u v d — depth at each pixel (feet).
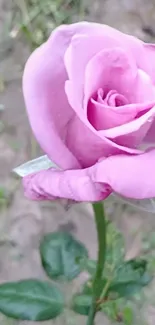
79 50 0.90
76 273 1.39
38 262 2.52
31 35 3.05
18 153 2.80
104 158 0.91
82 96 0.91
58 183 0.89
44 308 1.31
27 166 1.02
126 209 2.56
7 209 2.64
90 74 0.90
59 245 1.40
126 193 0.87
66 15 3.21
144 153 0.90
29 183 0.93
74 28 0.93
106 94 0.95
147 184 0.86
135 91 0.94
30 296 1.31
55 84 0.94
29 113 0.93
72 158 0.93
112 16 3.23
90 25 0.93
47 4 3.20
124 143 0.92
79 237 2.56
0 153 2.79
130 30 3.18
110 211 2.54
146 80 0.93
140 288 1.27
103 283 1.24
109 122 0.91
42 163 1.02
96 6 3.25
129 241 2.49
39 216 2.62
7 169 2.74
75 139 0.94
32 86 0.93
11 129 2.87
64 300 1.32
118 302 1.59
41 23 3.16
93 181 0.87
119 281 1.26
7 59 3.10
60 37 0.93
